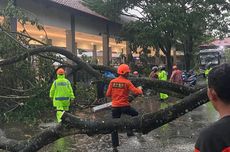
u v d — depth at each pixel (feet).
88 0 94.84
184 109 18.08
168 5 93.56
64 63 35.12
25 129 41.73
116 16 98.27
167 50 104.63
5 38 42.14
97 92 57.67
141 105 63.21
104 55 106.22
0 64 31.14
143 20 96.27
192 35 104.01
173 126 42.37
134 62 105.91
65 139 36.68
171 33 98.17
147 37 94.68
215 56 166.40
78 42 123.13
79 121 18.20
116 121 18.29
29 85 46.44
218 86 7.95
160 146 33.01
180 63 172.35
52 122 45.16
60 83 41.73
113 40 131.54
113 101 32.83
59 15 77.25
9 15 43.68
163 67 76.69
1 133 21.61
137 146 33.24
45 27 76.95
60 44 104.83
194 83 94.68
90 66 30.50
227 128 7.61
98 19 93.15
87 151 31.83
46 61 47.60
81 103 55.06
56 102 41.78
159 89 25.67
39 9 69.10
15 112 45.75
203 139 7.67
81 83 57.21
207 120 46.44
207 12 99.45
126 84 32.42
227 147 7.47
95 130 18.20
